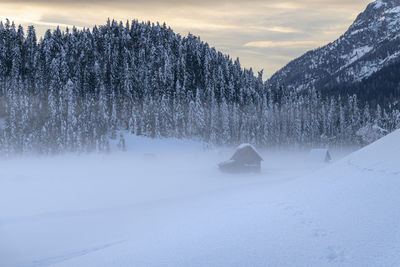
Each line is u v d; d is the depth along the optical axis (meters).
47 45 133.00
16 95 118.88
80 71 136.88
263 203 18.62
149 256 12.45
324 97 166.25
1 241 24.59
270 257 10.05
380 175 16.52
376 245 9.37
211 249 11.68
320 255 9.57
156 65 154.50
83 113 116.94
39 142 107.56
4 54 129.62
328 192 16.72
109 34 164.88
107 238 22.47
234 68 173.38
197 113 129.75
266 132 132.88
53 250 20.83
